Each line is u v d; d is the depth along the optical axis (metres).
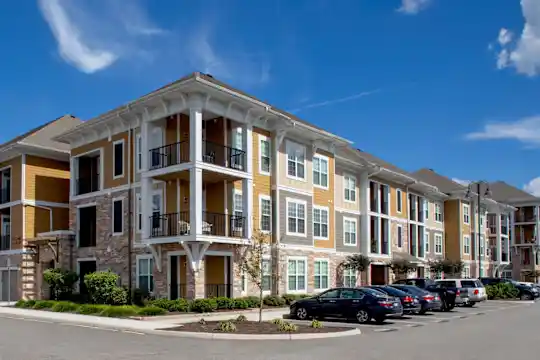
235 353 13.86
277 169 30.84
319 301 23.08
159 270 27.61
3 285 35.16
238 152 28.81
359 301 22.25
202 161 26.11
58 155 35.97
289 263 31.16
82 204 32.56
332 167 35.97
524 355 13.83
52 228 35.31
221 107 27.62
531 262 76.69
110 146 31.33
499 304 37.88
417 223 48.84
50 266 33.66
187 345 15.38
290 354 13.70
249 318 23.27
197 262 25.89
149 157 28.08
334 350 14.46
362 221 40.09
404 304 25.33
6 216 36.78
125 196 30.00
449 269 49.38
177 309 24.83
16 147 34.22
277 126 30.98
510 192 79.56
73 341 16.14
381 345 15.51
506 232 69.56
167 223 27.88
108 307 24.66
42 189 35.19
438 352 14.20
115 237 30.30
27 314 25.62
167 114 27.44
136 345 15.32
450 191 55.50
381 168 40.84
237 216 28.16
